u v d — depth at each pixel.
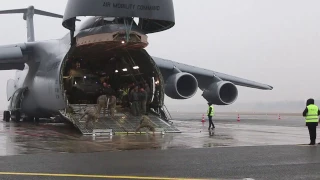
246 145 11.75
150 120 16.39
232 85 23.98
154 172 7.25
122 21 17.30
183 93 22.45
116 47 18.39
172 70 22.83
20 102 24.50
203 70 24.55
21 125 21.92
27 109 24.36
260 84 27.53
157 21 17.61
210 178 6.70
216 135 15.21
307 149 10.80
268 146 11.49
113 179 6.61
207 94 24.36
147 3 15.86
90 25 17.53
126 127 16.41
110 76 22.09
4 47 21.91
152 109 19.64
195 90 21.75
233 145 11.72
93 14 15.44
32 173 7.12
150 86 19.81
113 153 9.80
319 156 9.38
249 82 27.06
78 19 18.30
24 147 11.01
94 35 16.97
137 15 15.78
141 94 18.64
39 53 21.91
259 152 10.08
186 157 9.12
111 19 17.28
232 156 9.31
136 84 20.77
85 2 15.45
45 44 21.80
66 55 17.69
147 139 13.44
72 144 11.80
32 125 21.94
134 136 14.66
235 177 6.79
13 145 11.48
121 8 15.59
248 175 6.97
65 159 8.78
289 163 8.31
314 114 12.08
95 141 12.71
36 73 21.98
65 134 15.45
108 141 12.71
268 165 8.04
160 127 16.69
